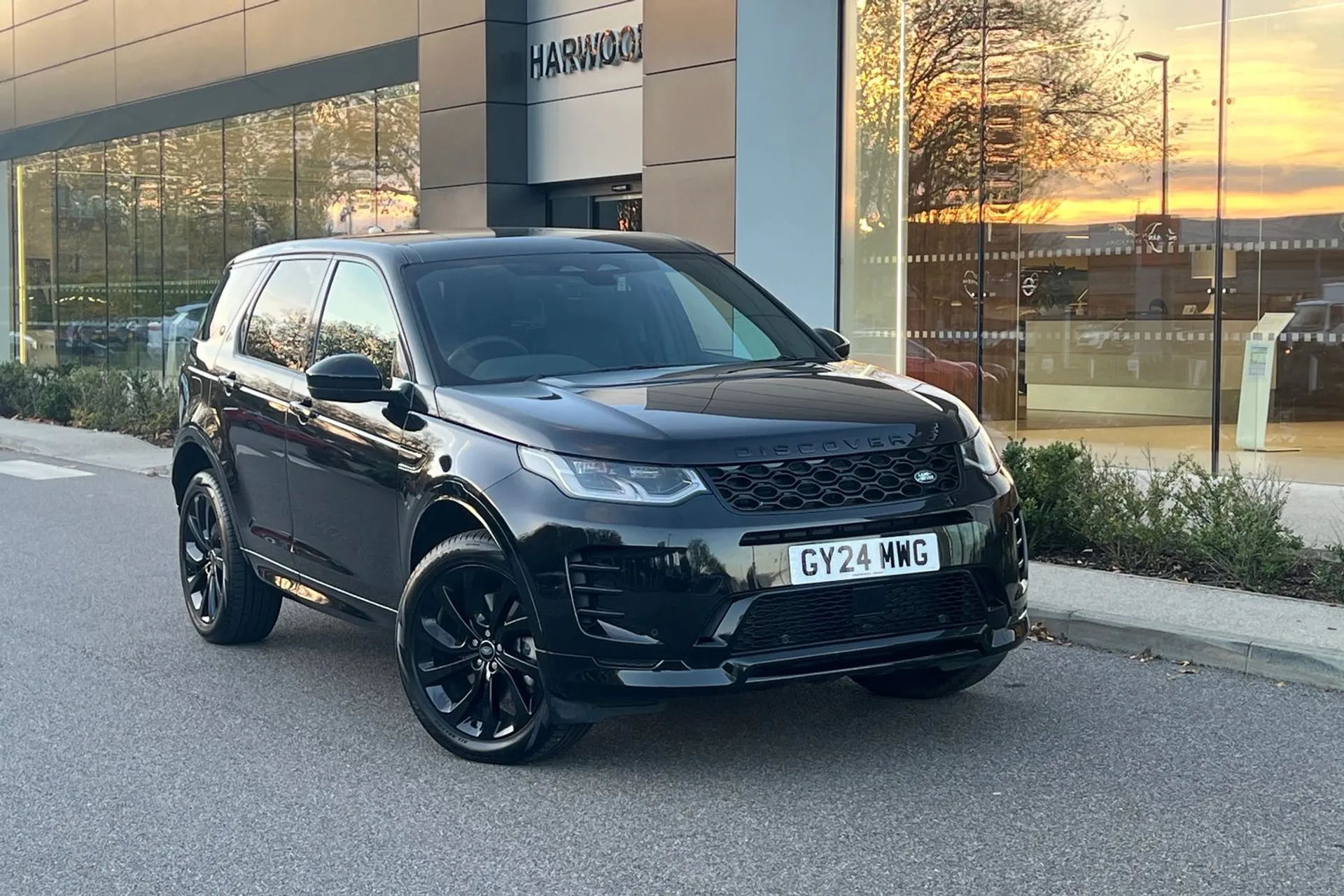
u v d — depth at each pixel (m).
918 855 4.23
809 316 14.29
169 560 9.80
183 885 4.17
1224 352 12.43
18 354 29.56
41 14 26.20
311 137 21.23
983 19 13.62
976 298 13.90
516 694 5.04
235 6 21.41
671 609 4.55
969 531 4.83
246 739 5.60
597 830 4.50
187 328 24.27
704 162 14.56
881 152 14.09
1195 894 3.92
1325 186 11.84
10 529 11.25
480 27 17.31
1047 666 6.46
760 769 5.05
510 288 5.93
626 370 5.61
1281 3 11.97
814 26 14.09
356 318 6.11
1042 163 13.45
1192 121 12.54
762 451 4.65
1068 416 13.44
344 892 4.09
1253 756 5.13
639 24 16.14
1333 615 6.80
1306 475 11.93
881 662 4.72
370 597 5.77
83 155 27.14
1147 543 8.02
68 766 5.30
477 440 5.06
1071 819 4.51
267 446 6.48
